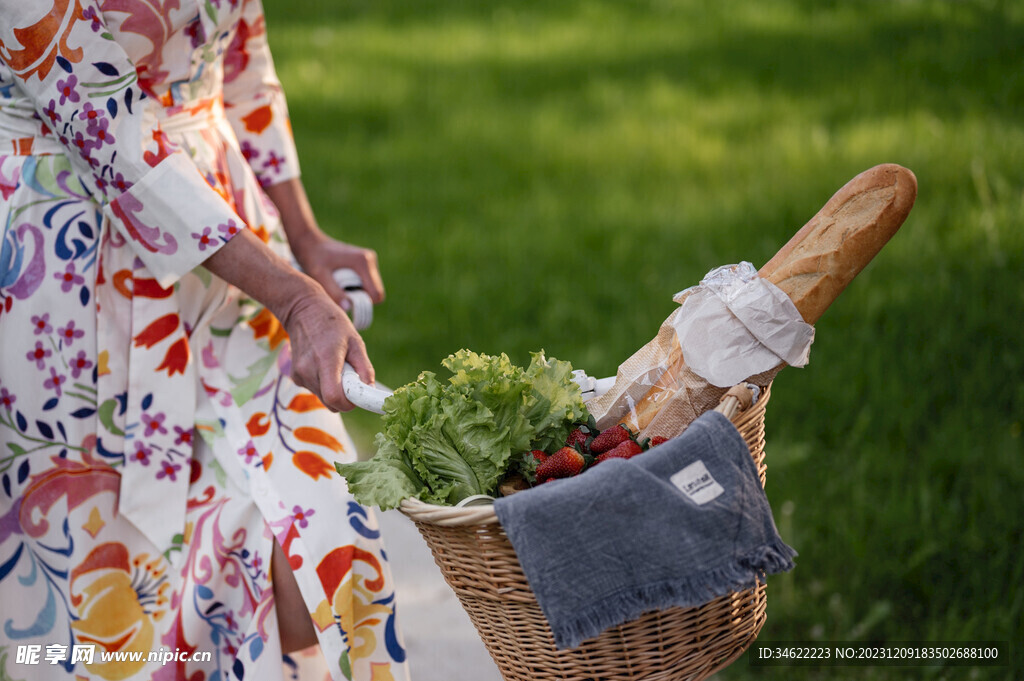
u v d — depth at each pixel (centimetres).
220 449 176
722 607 149
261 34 202
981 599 253
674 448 141
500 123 743
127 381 173
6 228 168
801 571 270
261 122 206
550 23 1060
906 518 279
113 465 173
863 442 319
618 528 136
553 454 157
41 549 175
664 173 614
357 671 179
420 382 162
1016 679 233
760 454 159
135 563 176
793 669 243
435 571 298
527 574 134
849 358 361
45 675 177
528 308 459
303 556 170
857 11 984
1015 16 889
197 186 166
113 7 161
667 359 171
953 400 339
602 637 145
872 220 160
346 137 727
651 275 477
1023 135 575
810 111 696
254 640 171
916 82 729
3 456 174
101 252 169
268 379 184
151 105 165
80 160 166
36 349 170
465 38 1008
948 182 511
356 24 1091
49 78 160
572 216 560
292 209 211
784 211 530
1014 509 279
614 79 834
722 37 941
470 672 253
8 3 157
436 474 155
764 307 160
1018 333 368
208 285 180
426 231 554
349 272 207
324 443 183
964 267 418
